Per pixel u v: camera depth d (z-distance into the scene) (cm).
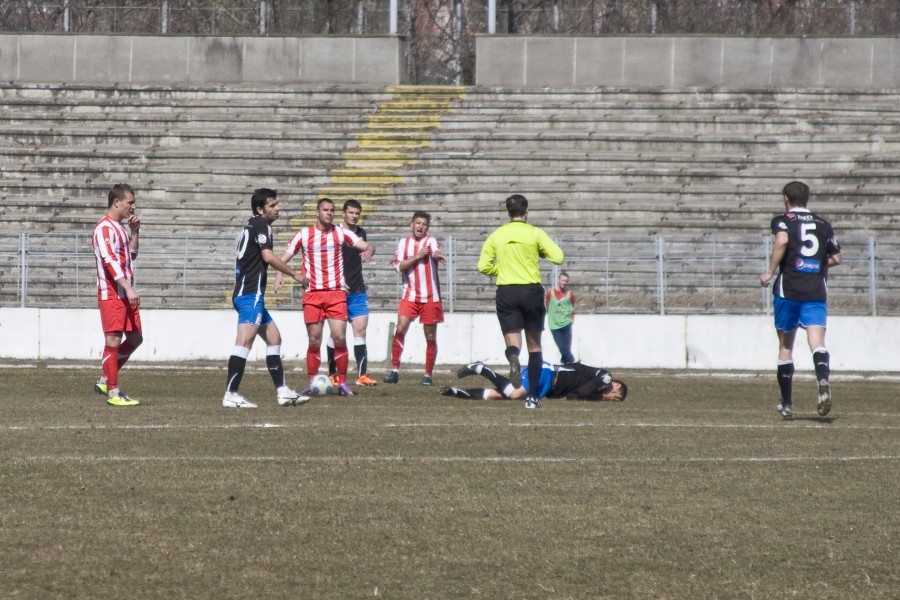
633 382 6181
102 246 4059
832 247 3884
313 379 4709
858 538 2170
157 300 8212
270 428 3484
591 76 11762
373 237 8256
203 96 11769
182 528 2169
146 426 3494
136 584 1800
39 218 10162
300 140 11088
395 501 2444
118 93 11788
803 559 2014
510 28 12125
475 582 1845
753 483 2702
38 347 7456
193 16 12288
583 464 2934
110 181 10675
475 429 3556
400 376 6262
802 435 3556
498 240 4291
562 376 4756
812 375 6806
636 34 11731
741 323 7300
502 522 2269
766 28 11944
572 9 12088
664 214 10119
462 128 11294
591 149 10969
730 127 11094
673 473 2822
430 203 10325
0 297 7919
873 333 7194
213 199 10562
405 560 1970
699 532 2208
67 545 2023
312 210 10181
